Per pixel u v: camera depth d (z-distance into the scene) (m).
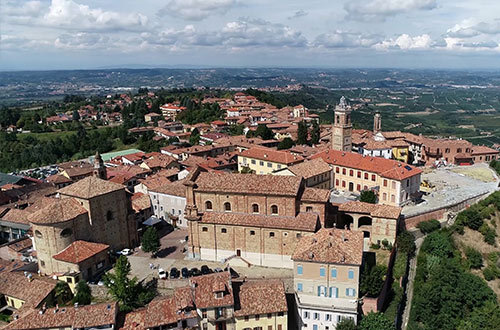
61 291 86.12
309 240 85.81
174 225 122.38
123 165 181.88
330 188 138.75
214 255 98.00
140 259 100.94
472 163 187.38
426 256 105.25
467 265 108.56
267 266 94.69
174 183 128.50
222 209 97.44
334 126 161.25
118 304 80.19
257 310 75.62
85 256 91.25
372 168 132.12
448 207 122.81
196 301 74.62
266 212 94.81
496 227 121.94
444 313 88.94
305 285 82.38
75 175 174.25
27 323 73.19
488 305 92.69
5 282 88.25
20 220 114.69
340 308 76.50
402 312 90.69
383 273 87.19
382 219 101.12
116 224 104.19
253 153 159.25
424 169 174.50
